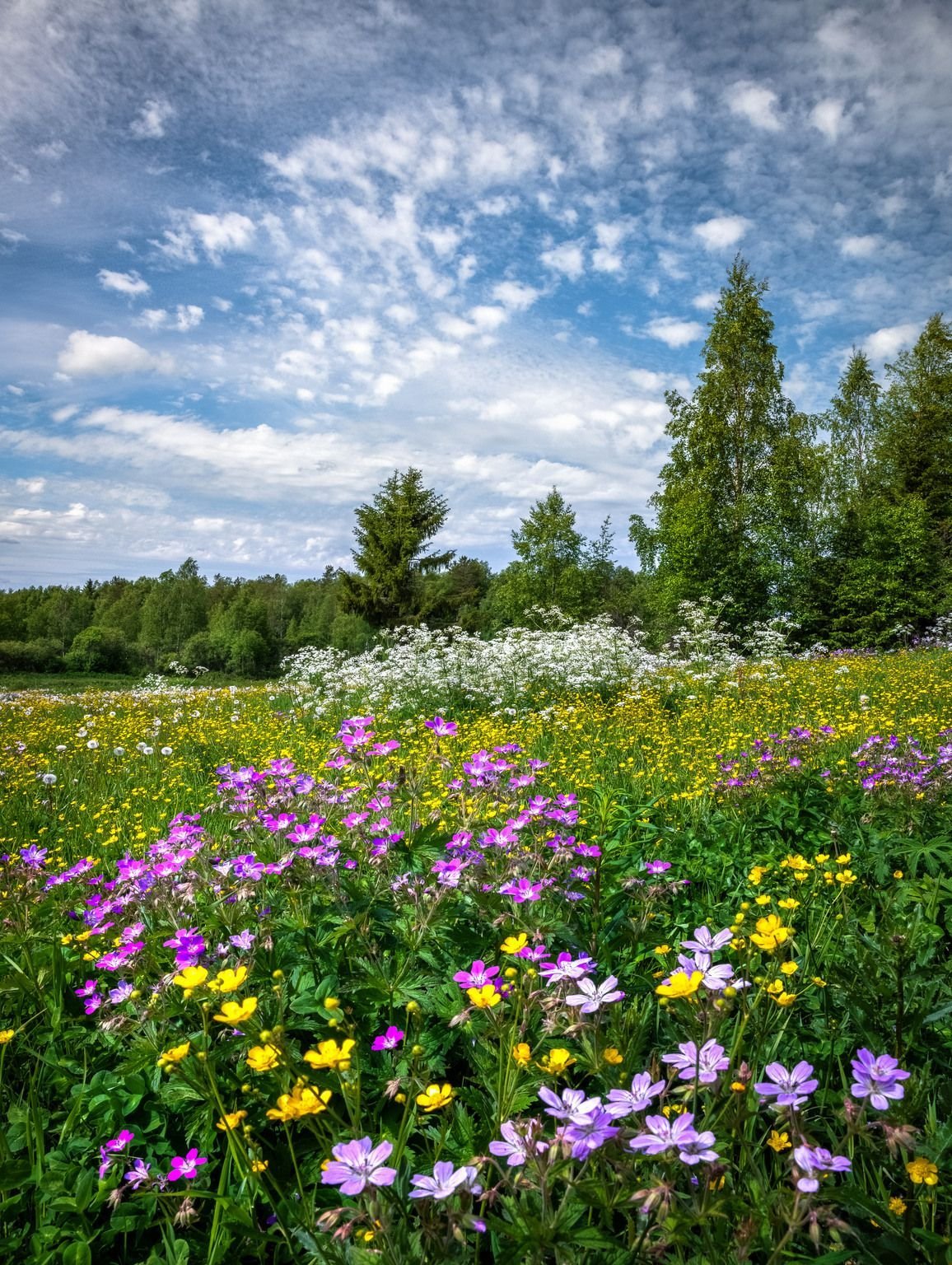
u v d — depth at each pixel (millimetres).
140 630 70312
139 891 2979
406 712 11883
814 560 29625
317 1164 1847
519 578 38469
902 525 29047
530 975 1916
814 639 28891
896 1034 2104
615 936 2670
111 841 5309
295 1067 1912
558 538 38844
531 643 13758
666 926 3230
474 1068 2121
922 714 9055
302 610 75062
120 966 2572
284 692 15242
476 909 2670
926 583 28625
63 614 73125
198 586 74250
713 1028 1546
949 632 23344
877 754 5465
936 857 3604
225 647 51250
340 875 2777
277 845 3025
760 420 32062
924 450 35812
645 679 13102
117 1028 2271
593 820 4523
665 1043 2045
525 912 2473
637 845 4203
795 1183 1256
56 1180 1962
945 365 36781
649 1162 1429
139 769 8500
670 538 30359
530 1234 1268
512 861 2811
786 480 30031
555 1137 1252
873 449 38594
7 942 2863
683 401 32938
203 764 8164
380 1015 2318
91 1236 1854
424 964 2512
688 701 11539
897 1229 1438
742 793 5008
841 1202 1454
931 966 2604
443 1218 1284
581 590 38969
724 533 29344
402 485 42000
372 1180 1195
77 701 16000
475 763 3404
